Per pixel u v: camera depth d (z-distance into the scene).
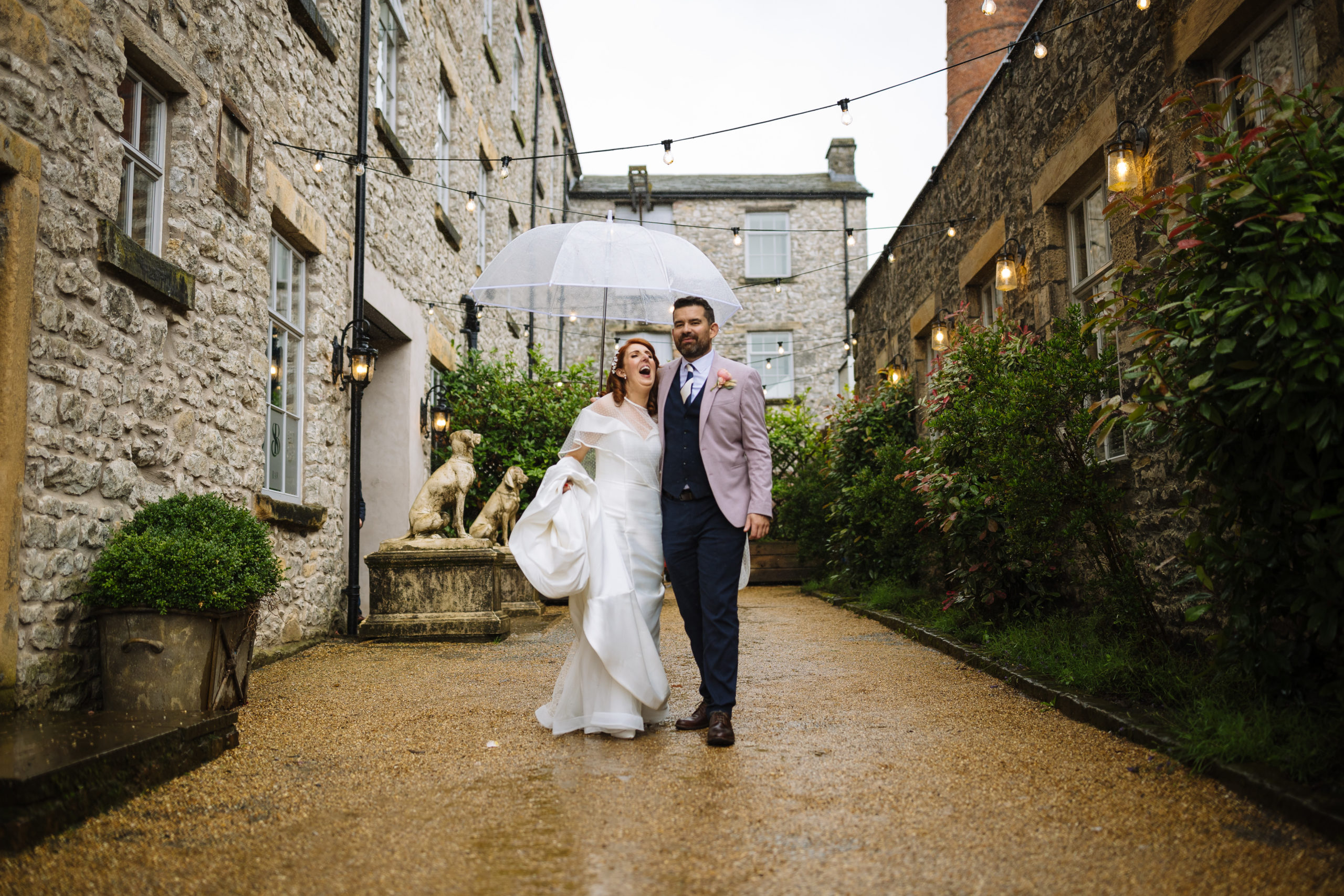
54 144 3.20
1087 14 4.46
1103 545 4.08
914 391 8.93
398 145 7.67
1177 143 4.02
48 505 3.12
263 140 5.26
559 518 3.19
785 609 8.26
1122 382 4.43
